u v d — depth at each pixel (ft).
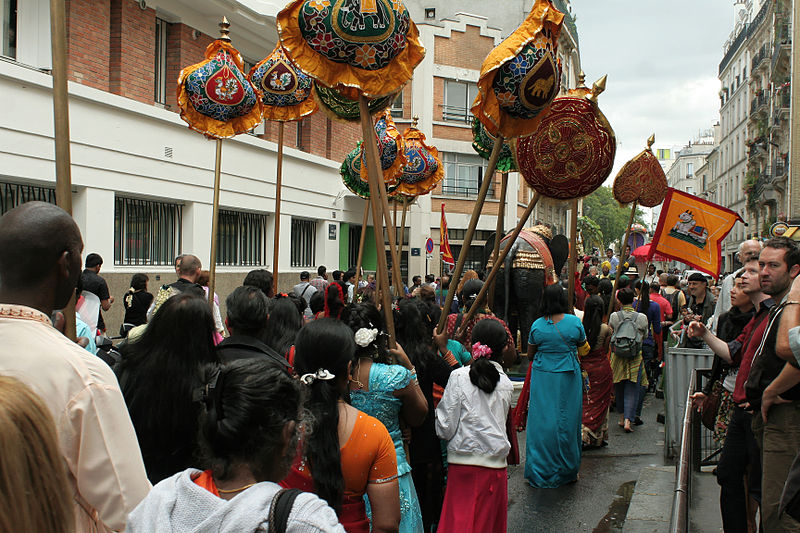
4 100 34.94
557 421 22.66
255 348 13.10
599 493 22.20
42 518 4.51
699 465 23.18
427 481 16.98
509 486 23.03
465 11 119.14
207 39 52.37
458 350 19.34
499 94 15.19
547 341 22.93
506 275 37.22
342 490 9.50
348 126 74.13
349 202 74.38
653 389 42.27
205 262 50.90
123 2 43.21
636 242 118.32
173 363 10.77
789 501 9.89
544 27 15.31
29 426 4.51
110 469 7.38
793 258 14.01
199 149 49.90
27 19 37.68
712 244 29.91
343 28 14.26
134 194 44.24
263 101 24.70
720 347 16.48
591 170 18.40
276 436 6.49
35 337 7.50
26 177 36.37
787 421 12.62
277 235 24.36
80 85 38.99
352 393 12.16
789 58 123.65
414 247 98.78
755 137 170.09
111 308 41.55
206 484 6.55
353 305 13.53
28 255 7.76
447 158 102.27
